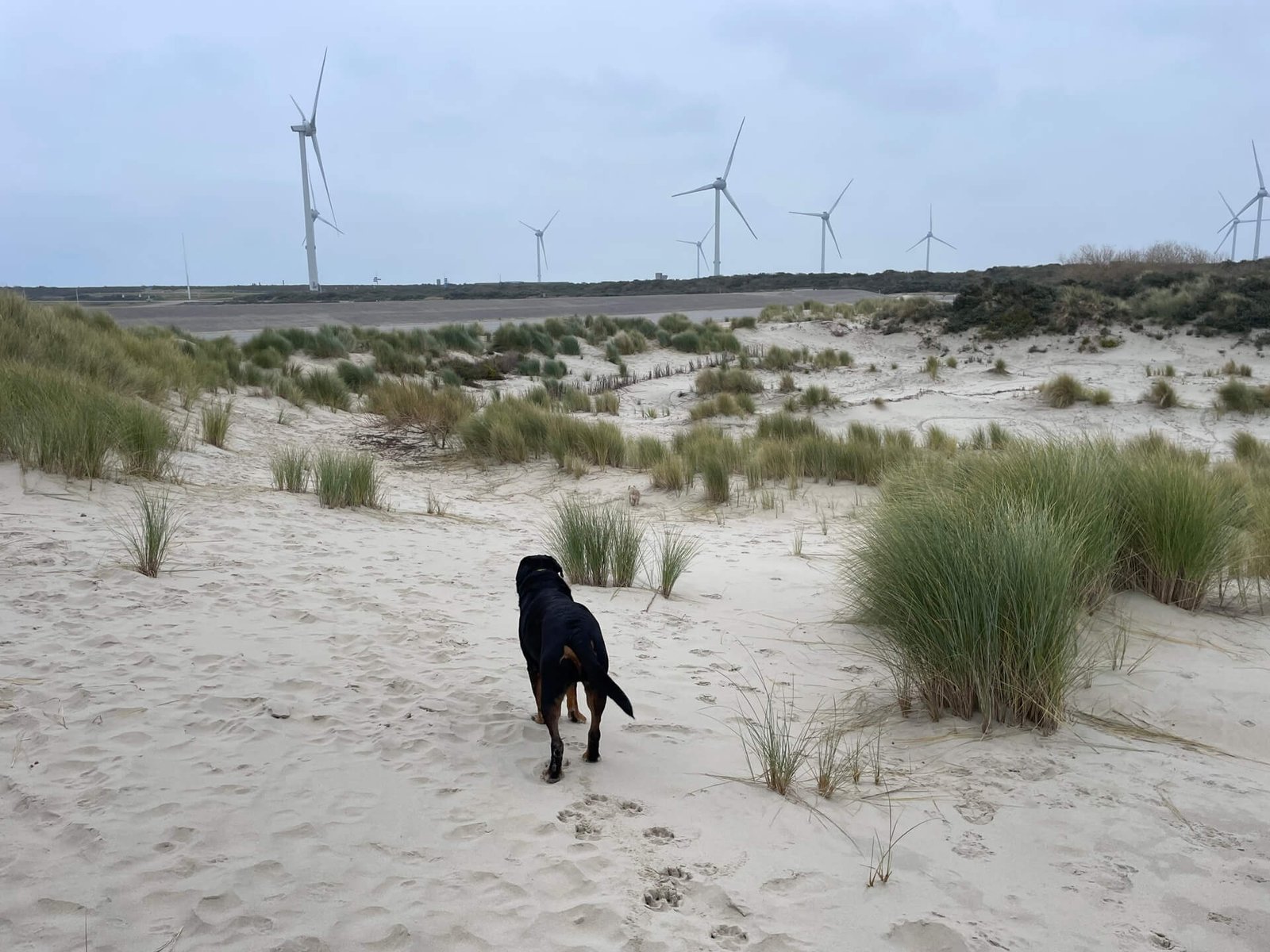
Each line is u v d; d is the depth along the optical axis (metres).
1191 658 5.91
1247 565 7.53
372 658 5.88
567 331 35.00
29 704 4.72
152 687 5.06
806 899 3.37
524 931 3.12
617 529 9.00
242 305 55.53
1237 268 38.00
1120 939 3.16
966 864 3.64
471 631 6.64
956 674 5.09
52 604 6.27
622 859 3.62
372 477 12.13
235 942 2.99
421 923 3.15
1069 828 3.91
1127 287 34.62
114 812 3.75
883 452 14.73
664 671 6.00
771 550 10.25
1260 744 4.80
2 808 3.73
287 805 3.91
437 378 26.09
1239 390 21.00
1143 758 4.60
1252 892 3.44
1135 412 20.97
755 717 5.25
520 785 4.27
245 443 15.47
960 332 32.75
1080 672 5.50
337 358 26.95
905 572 5.47
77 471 9.95
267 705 4.96
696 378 27.33
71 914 3.08
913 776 4.44
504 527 11.27
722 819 3.99
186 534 8.62
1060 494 7.05
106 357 15.98
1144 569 7.12
